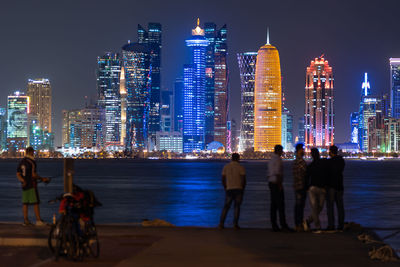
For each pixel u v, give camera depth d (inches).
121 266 636.1
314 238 844.0
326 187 935.7
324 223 1250.0
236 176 943.0
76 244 673.0
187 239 826.8
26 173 930.7
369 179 5516.7
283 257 693.9
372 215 1566.2
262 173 7770.7
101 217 1744.6
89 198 698.2
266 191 3201.3
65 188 745.0
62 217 685.3
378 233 995.3
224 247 761.6
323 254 715.4
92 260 678.5
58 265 651.5
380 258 681.6
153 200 2549.2
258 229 952.3
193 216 1700.3
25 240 799.1
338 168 928.9
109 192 3302.2
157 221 1051.3
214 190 3469.5
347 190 3353.8
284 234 884.6
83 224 689.0
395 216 1530.5
